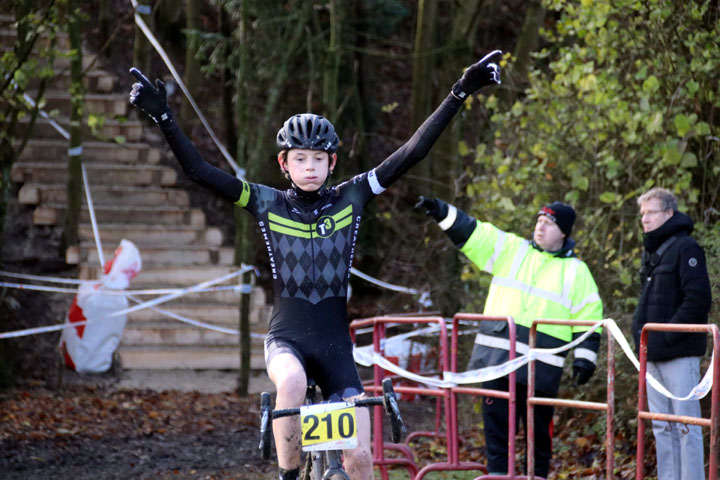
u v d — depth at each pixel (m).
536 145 16.50
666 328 8.98
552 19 30.94
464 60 24.22
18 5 18.83
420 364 19.30
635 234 15.77
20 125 26.11
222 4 26.66
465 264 19.97
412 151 7.84
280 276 7.67
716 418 8.30
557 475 13.12
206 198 29.08
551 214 11.61
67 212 23.67
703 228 13.97
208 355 22.00
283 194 7.89
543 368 11.39
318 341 7.55
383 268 27.95
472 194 18.20
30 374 20.17
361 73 28.84
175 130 7.49
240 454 14.93
